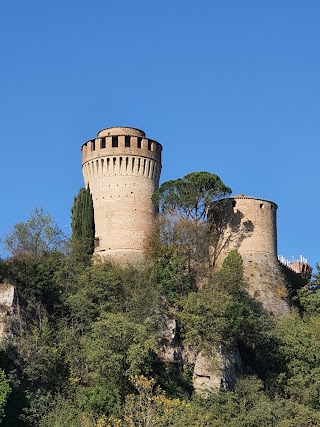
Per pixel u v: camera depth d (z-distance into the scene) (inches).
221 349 3951.8
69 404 3312.0
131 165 4948.3
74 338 3750.0
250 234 4884.4
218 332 3932.1
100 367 3425.2
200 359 3880.4
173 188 4815.5
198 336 3932.1
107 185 4928.6
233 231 4881.9
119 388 3348.9
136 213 4877.0
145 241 4798.2
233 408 3376.0
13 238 4404.5
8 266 3863.2
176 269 4370.1
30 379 3361.2
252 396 3688.5
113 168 4945.9
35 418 3189.0
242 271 4547.2
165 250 4616.1
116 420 2920.8
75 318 3946.9
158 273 4340.6
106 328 3499.0
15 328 3560.5
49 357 3489.2
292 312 4744.1
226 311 4003.4
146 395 3144.7
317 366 4042.8
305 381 3902.6
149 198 4958.2
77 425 3056.1
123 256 4744.1
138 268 4542.3
